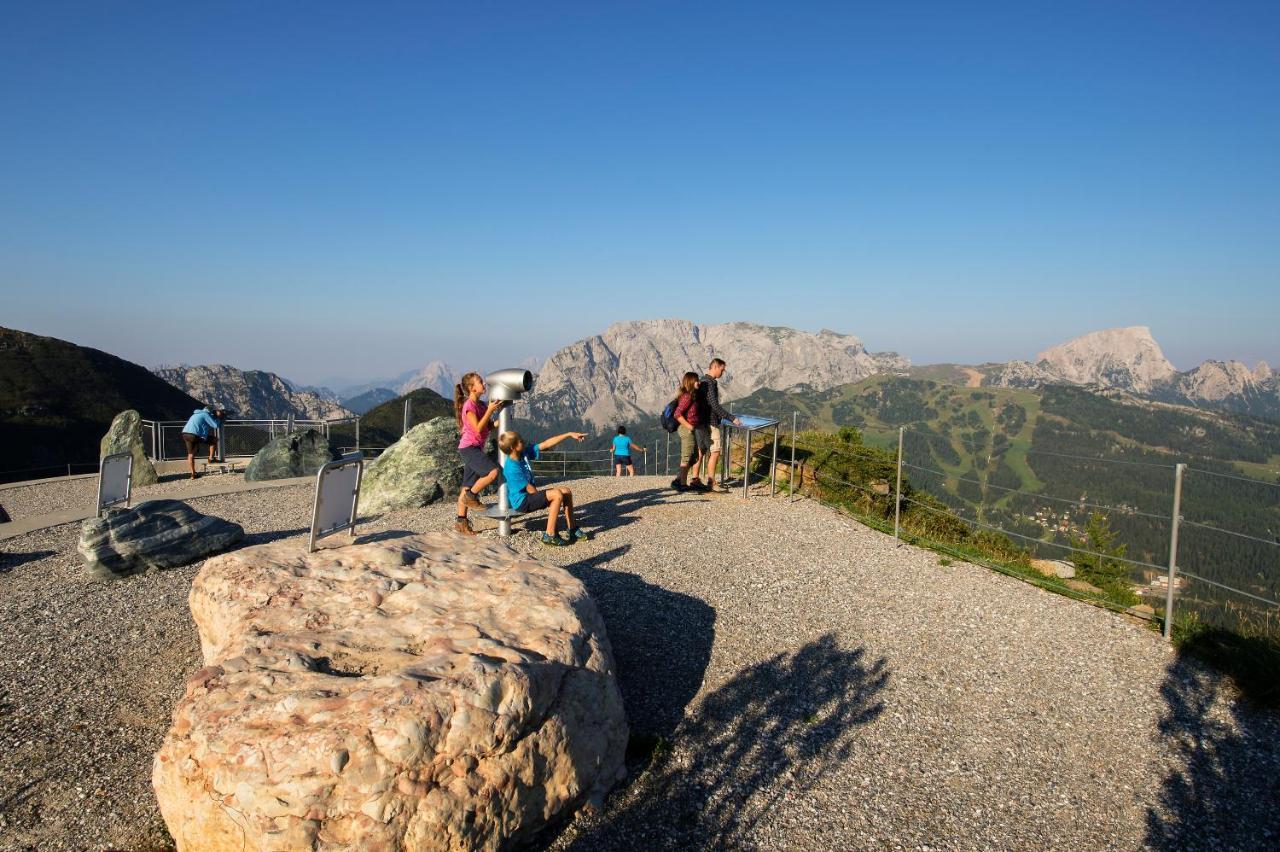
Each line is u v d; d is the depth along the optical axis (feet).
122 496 39.14
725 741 17.63
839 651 22.22
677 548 30.78
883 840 14.60
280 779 11.53
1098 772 16.98
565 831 14.48
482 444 30.86
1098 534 35.40
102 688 20.68
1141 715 19.25
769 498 40.88
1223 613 24.20
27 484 61.72
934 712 19.19
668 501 39.04
